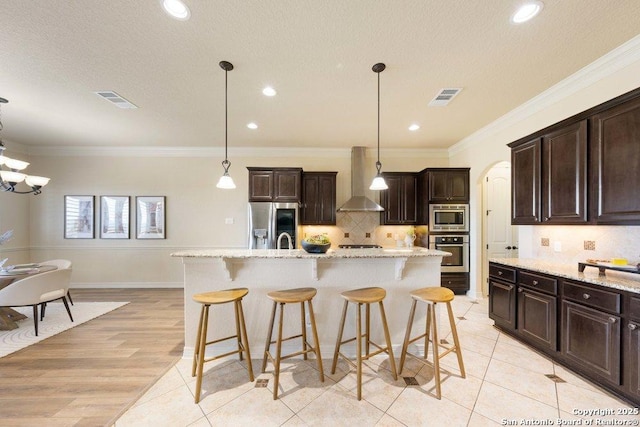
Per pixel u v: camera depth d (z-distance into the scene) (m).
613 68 2.29
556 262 2.91
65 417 1.74
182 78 2.61
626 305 1.83
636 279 2.06
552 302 2.38
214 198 5.20
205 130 4.15
